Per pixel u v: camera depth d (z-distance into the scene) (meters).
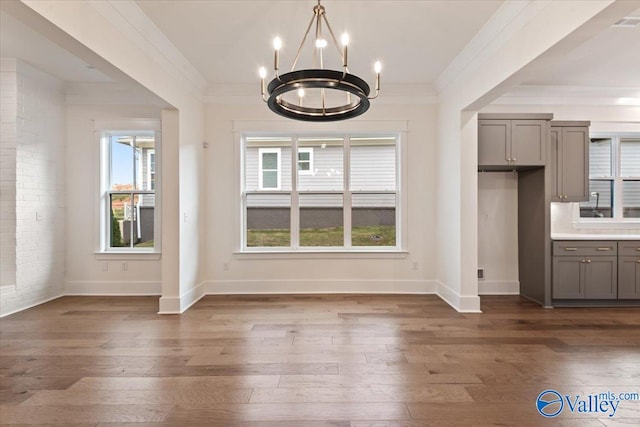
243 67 3.97
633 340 3.05
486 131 4.12
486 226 4.70
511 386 2.26
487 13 2.82
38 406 2.04
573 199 4.31
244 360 2.64
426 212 4.70
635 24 2.92
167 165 3.86
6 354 2.76
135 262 4.70
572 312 3.89
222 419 1.92
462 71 3.76
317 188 4.92
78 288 4.68
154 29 3.06
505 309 3.99
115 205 4.84
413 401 2.09
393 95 4.63
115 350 2.84
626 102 4.60
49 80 4.33
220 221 4.69
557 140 4.31
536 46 2.49
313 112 2.46
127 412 1.98
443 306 4.09
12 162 3.91
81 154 4.68
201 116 4.52
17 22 3.05
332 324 3.45
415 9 2.76
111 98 4.66
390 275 4.72
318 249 4.82
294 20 2.94
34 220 4.17
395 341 3.01
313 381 2.32
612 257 4.11
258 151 4.91
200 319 3.62
